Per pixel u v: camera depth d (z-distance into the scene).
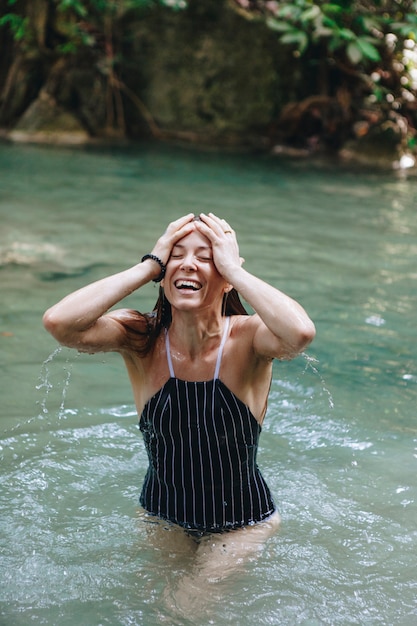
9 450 3.66
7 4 12.84
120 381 4.42
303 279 6.09
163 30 12.80
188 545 3.03
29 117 12.64
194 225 2.97
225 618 2.65
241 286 2.86
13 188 8.84
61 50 12.62
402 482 3.56
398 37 11.88
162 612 2.67
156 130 13.15
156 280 3.03
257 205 8.66
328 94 12.94
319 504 3.35
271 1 13.00
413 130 12.56
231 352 2.99
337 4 11.34
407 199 9.52
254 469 3.16
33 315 5.15
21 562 2.90
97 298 2.85
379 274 6.37
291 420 4.07
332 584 2.84
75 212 7.90
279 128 13.09
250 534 3.07
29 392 4.19
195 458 3.00
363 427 4.03
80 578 2.83
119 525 3.15
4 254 6.40
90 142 12.48
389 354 4.86
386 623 2.65
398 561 2.99
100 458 3.66
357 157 12.34
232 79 12.88
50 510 3.24
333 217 8.30
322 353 4.82
